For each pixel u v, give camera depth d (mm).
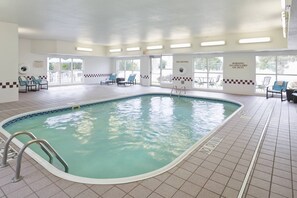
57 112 6484
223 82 10297
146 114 6758
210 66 10992
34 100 7578
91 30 8094
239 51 9094
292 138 3781
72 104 6984
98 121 5930
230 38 8789
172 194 2076
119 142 4461
